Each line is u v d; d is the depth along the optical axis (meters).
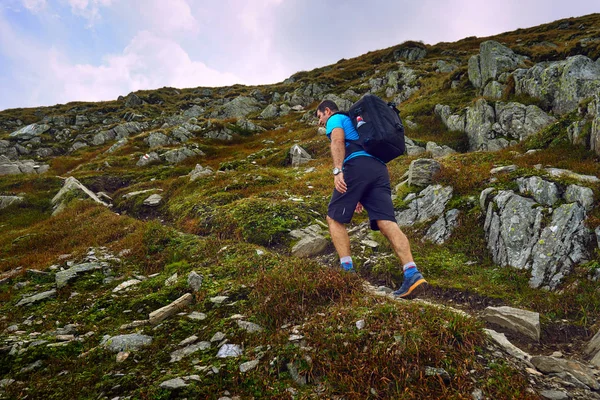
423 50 48.56
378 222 4.51
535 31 47.72
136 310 5.55
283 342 3.77
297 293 4.66
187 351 4.08
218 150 29.55
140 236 9.24
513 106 17.33
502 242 6.49
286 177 15.66
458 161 10.44
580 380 3.26
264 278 5.19
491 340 3.79
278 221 9.15
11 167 25.36
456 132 19.16
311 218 9.59
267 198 11.50
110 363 4.08
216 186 14.34
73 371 4.03
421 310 3.91
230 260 6.79
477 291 5.48
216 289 5.56
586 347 4.08
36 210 17.36
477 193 8.04
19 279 7.66
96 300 6.11
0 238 12.66
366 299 4.38
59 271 8.02
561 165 8.52
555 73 17.28
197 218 10.85
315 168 17.42
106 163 26.81
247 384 3.34
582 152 9.03
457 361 3.26
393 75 38.91
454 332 3.56
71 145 39.53
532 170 7.64
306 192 12.27
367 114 4.57
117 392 3.47
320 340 3.59
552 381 3.28
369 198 4.60
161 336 4.48
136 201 15.59
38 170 28.30
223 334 4.25
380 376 3.15
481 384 3.08
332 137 4.67
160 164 26.67
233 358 3.72
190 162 26.61
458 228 7.39
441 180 8.90
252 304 4.82
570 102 16.16
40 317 5.72
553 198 6.52
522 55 23.92
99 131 42.16
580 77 16.38
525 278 5.69
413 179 9.52
